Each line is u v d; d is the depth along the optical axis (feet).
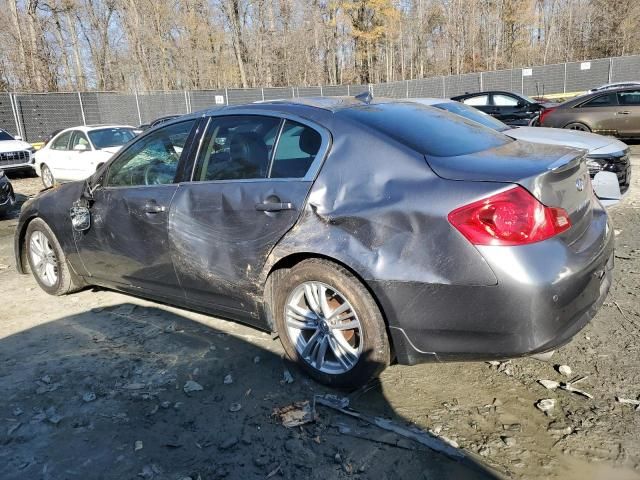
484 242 8.27
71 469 8.36
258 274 10.71
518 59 158.51
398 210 8.95
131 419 9.58
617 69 94.68
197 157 12.01
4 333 13.32
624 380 10.24
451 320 8.68
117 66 136.36
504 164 9.03
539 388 10.15
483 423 9.18
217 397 10.19
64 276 15.33
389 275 8.95
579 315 8.90
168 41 138.92
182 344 12.39
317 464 8.33
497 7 156.15
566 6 155.22
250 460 8.46
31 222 15.85
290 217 10.11
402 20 162.40
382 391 10.27
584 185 10.11
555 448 8.50
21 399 10.28
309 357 10.51
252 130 11.34
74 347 12.42
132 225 12.80
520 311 8.21
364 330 9.48
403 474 8.05
